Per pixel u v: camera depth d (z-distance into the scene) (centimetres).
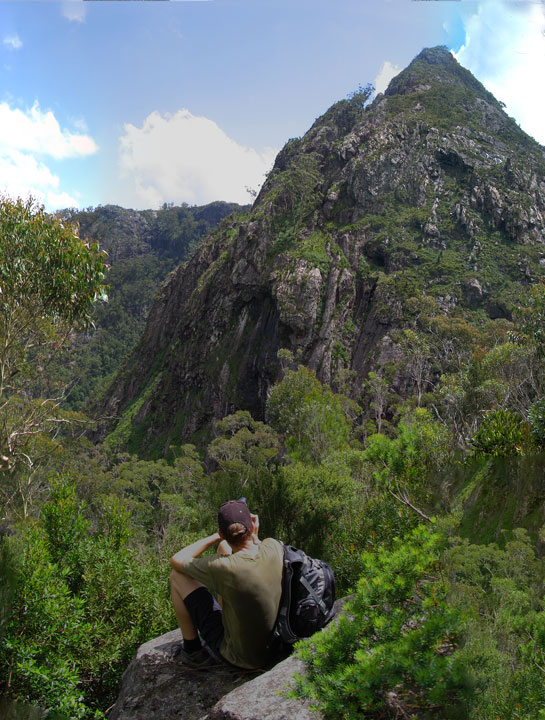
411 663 211
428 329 6750
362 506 696
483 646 229
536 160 11044
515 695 217
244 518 289
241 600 276
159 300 13888
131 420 11594
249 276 9838
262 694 252
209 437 9250
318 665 229
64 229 1794
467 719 208
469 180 10075
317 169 11681
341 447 1919
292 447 2002
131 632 539
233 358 9556
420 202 10044
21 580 462
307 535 708
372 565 257
